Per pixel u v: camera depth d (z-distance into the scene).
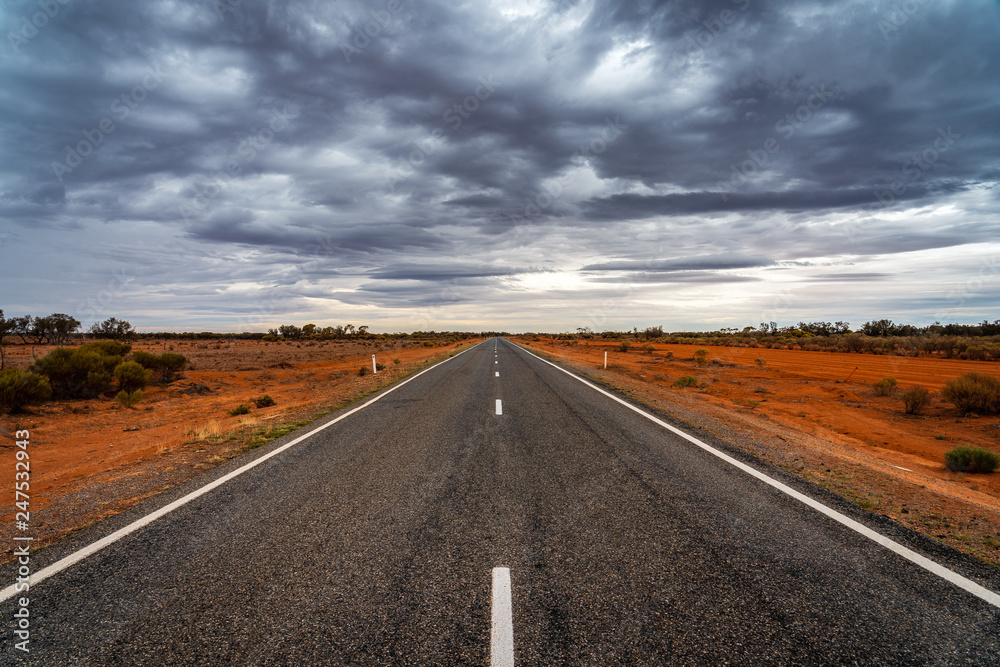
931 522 4.30
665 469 5.87
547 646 2.46
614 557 3.48
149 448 8.16
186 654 2.44
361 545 3.72
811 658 2.37
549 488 5.13
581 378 17.59
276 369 27.81
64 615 2.81
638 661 2.34
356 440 7.65
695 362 30.53
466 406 11.04
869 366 26.97
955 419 12.52
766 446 7.29
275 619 2.73
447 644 2.48
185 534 3.98
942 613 2.78
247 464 6.29
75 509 4.73
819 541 3.77
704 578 3.17
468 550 3.61
